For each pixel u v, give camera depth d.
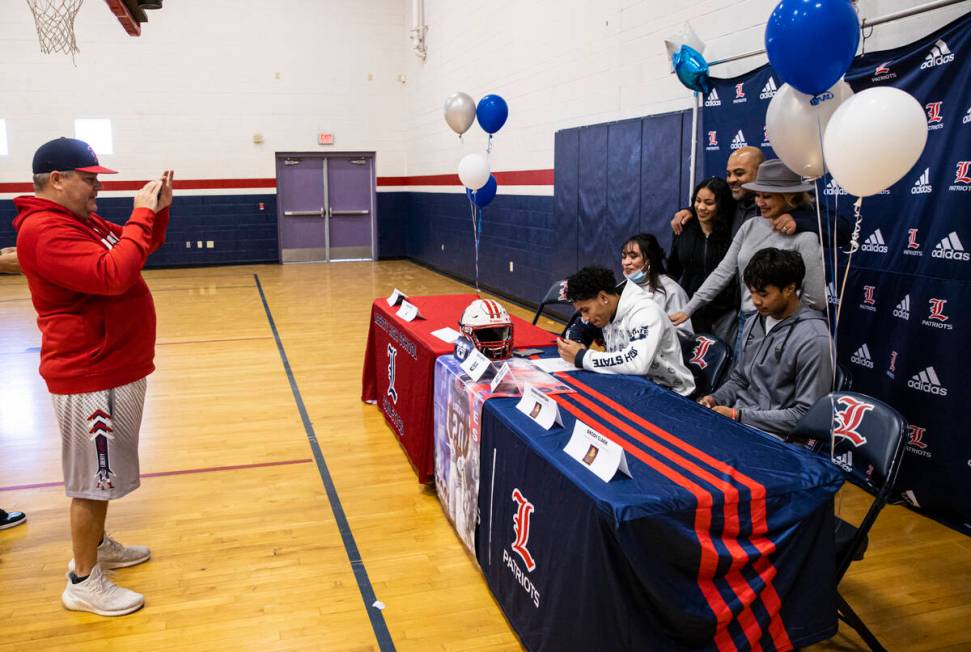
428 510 3.11
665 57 5.10
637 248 3.27
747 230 3.04
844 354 3.37
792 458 1.88
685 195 4.91
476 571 2.61
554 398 2.34
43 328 2.23
